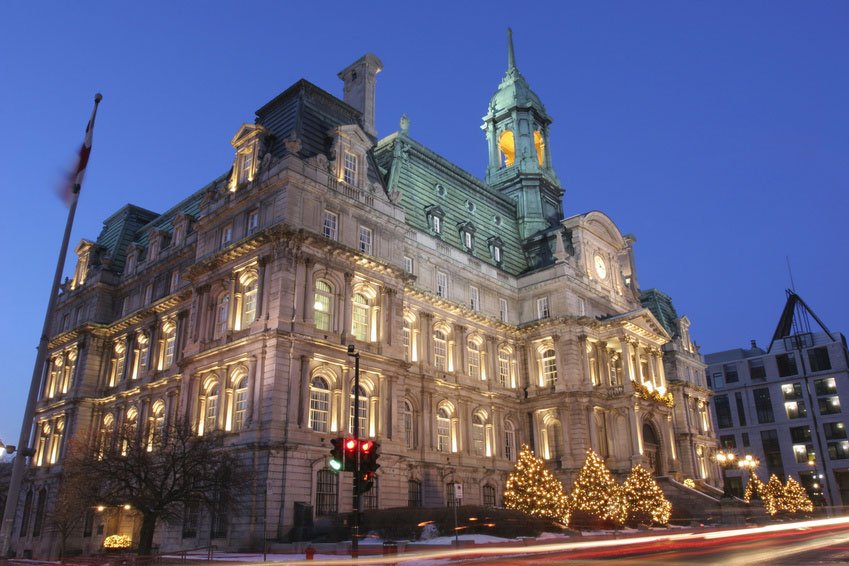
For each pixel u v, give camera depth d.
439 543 38.06
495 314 70.56
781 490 84.69
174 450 41.25
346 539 41.69
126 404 66.25
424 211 67.62
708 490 74.50
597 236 79.19
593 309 74.19
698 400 96.38
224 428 47.94
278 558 35.81
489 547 38.38
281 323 46.59
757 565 21.91
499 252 74.69
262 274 49.12
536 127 92.00
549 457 67.44
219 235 56.16
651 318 72.75
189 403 52.00
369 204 56.34
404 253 61.84
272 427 43.72
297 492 43.69
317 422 47.47
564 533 49.59
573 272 72.25
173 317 64.50
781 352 129.50
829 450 120.25
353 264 52.72
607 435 67.81
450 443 61.91
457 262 67.44
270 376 45.19
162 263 68.19
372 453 27.89
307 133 55.53
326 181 53.31
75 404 68.75
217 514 43.38
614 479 59.03
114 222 85.50
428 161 72.12
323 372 48.56
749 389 130.88
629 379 68.50
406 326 61.19
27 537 67.12
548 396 67.56
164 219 76.88
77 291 77.25
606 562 25.09
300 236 49.00
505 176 86.38
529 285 73.19
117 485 43.66
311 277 49.44
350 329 51.06
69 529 51.44
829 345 124.94
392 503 49.44
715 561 24.34
